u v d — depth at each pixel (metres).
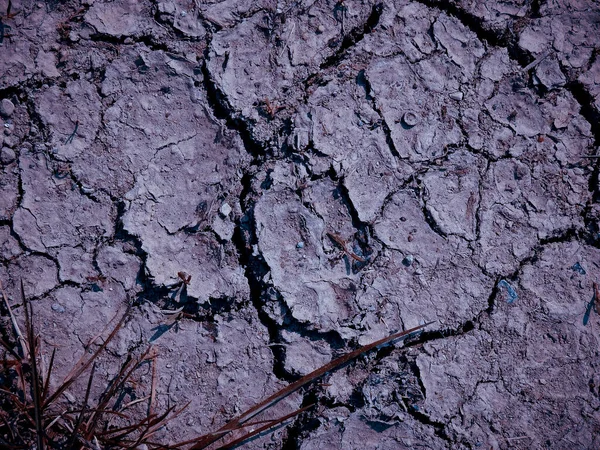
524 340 0.62
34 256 0.59
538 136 0.65
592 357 0.62
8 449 0.55
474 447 0.60
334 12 0.63
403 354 0.61
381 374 0.60
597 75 0.65
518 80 0.65
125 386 0.59
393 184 0.62
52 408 0.57
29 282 0.59
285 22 0.63
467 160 0.63
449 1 0.65
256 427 0.59
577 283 0.63
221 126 0.62
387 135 0.63
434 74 0.64
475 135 0.64
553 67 0.65
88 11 0.61
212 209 0.61
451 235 0.62
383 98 0.63
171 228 0.60
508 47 0.65
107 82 0.61
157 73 0.62
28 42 0.61
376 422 0.60
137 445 0.54
